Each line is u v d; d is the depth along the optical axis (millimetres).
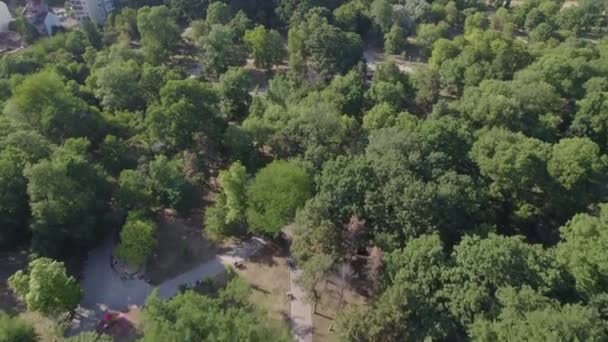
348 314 61688
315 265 66125
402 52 165125
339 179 78438
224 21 169250
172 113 97500
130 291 77875
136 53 139125
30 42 164875
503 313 54594
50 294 66312
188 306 57844
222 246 86188
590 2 168125
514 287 58281
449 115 100875
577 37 160500
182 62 158125
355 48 145750
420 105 123375
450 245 73250
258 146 101000
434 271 62750
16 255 83438
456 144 89875
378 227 74875
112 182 92000
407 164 81750
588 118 103312
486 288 59469
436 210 72750
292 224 80812
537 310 53688
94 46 156000
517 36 174000
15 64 126438
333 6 186375
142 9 161500
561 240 79438
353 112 116250
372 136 91938
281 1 181250
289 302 75375
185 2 182000
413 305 60312
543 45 146500
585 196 81250
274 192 79812
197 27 162375
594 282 60156
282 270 81188
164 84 116375
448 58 142250
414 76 129750
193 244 86562
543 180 82625
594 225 64625
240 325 56312
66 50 144500
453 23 179125
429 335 57750
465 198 76312
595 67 118375
